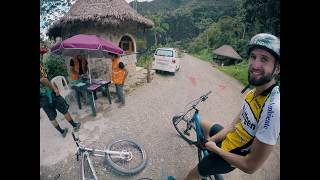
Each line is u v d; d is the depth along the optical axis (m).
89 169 2.96
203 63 11.53
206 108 5.08
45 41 5.80
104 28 6.40
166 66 7.79
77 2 6.25
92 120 4.18
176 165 3.18
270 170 3.05
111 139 3.61
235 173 3.05
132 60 7.44
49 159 3.08
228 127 2.23
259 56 1.56
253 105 1.73
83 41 4.44
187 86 6.55
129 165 3.10
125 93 5.67
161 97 5.38
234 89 6.62
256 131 1.72
